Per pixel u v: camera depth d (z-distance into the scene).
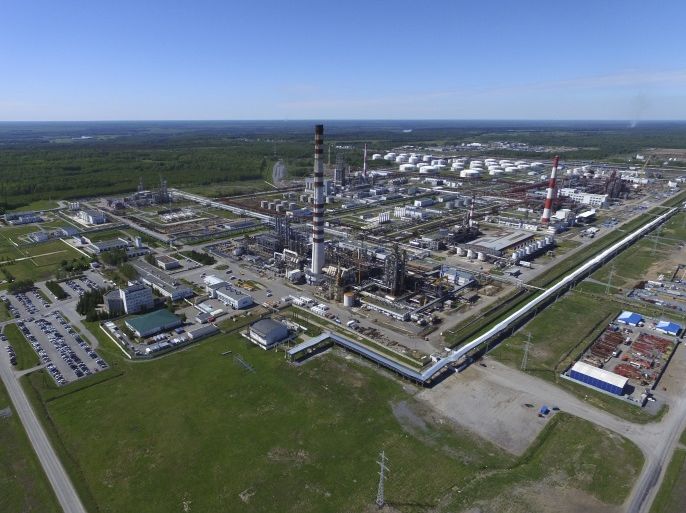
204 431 75.00
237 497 62.22
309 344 100.69
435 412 80.38
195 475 66.00
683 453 70.81
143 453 70.06
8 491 63.16
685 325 113.81
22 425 76.06
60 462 68.31
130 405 81.44
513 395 85.31
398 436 74.12
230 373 91.88
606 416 79.56
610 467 67.94
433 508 60.59
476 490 63.50
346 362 96.62
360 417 78.69
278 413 79.56
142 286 120.81
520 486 64.25
